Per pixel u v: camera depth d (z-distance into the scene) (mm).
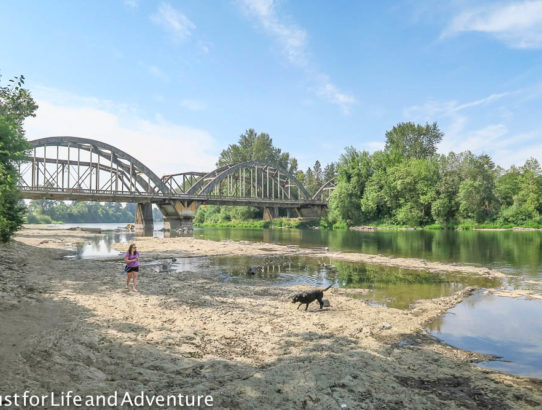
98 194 68000
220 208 128625
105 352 6418
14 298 9969
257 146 127750
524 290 15148
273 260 25688
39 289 11625
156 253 29109
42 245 33531
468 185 70750
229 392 5113
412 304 12789
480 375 6469
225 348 7207
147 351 6625
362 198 84688
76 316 8617
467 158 76875
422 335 8875
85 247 34031
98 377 5324
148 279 15523
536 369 6949
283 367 6172
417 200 78562
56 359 5824
